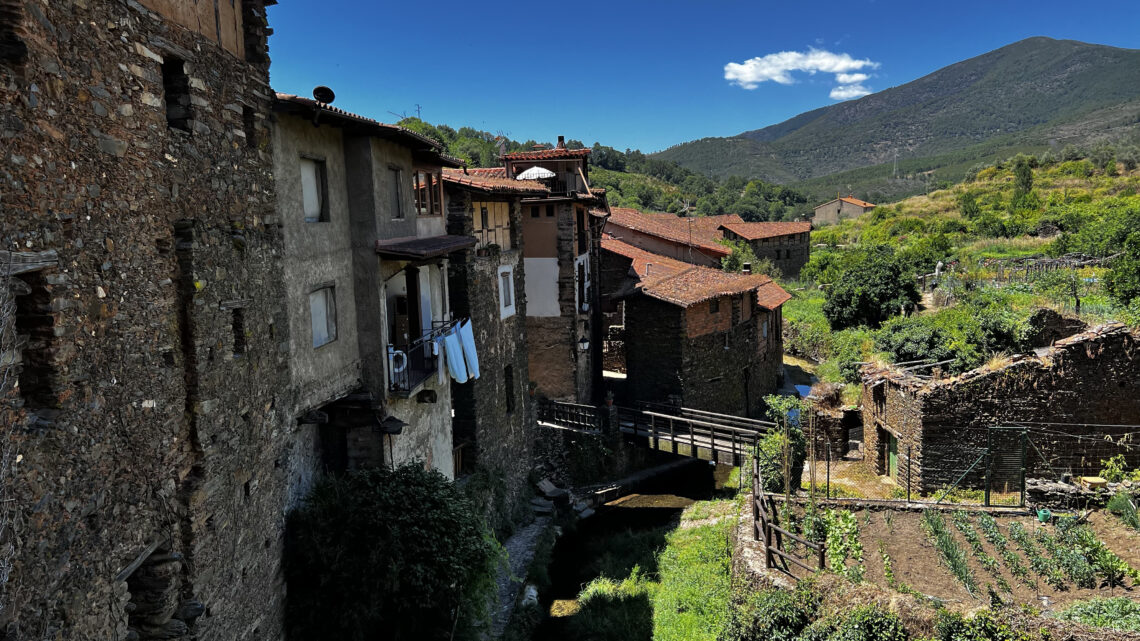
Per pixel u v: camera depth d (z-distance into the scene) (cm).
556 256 2767
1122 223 4528
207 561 841
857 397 2550
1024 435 1684
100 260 662
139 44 736
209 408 845
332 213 1321
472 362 1803
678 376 2905
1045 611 1167
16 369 564
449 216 1933
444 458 1742
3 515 534
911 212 10150
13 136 552
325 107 1164
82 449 636
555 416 2736
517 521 2184
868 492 1988
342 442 1406
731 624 1323
